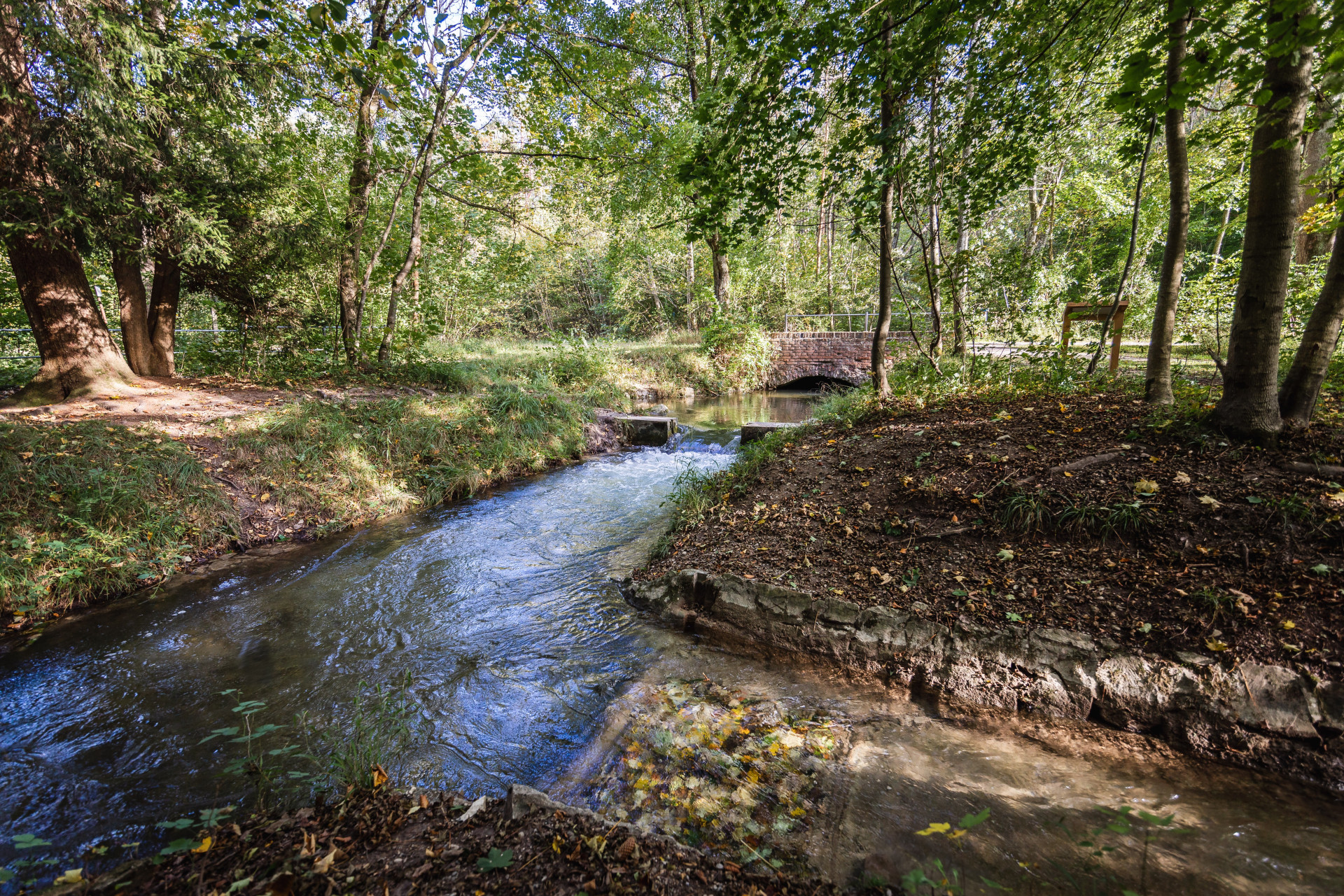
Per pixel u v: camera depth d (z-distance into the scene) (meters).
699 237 5.63
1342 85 2.51
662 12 15.35
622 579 4.86
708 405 15.21
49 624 4.18
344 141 10.96
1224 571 3.13
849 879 1.93
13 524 4.50
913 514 4.38
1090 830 2.14
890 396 6.98
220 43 4.44
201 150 8.18
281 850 1.97
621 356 17.00
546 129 11.90
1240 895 1.82
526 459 8.74
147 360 9.01
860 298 23.50
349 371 10.95
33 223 6.34
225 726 3.04
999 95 5.68
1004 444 4.88
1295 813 2.23
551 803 2.18
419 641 3.98
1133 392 5.92
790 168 5.30
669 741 2.78
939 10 4.07
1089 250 11.32
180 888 1.78
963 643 3.21
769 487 5.46
